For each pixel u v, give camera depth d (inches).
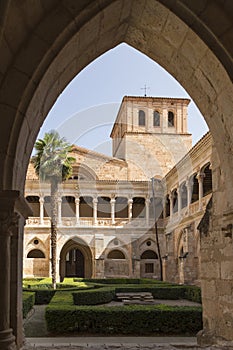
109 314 532.1
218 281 284.5
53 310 524.7
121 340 483.5
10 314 222.4
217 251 287.4
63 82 259.9
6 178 206.7
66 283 1170.0
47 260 1665.8
